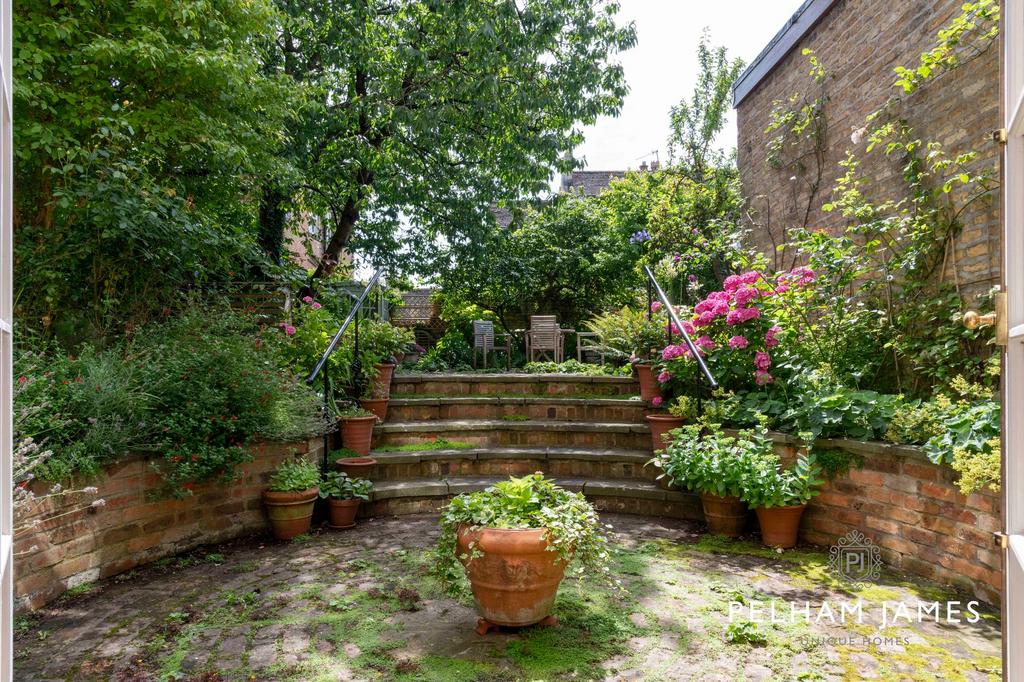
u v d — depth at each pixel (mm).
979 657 2697
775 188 7273
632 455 5348
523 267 14648
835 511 4180
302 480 4406
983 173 4301
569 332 12664
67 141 4758
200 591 3430
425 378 6438
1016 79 1386
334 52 8484
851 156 5496
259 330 5801
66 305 4992
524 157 9688
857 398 4215
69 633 2924
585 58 9398
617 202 16250
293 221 10586
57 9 4855
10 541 1318
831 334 5199
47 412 3535
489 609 2881
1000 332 1491
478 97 8664
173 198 5340
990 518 3258
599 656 2705
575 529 2783
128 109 5176
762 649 2771
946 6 4660
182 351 4379
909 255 4781
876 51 5477
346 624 3016
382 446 5656
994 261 4219
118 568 3693
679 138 14203
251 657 2693
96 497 3557
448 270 12336
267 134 6336
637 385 6391
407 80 9133
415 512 5020
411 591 3396
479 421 5996
